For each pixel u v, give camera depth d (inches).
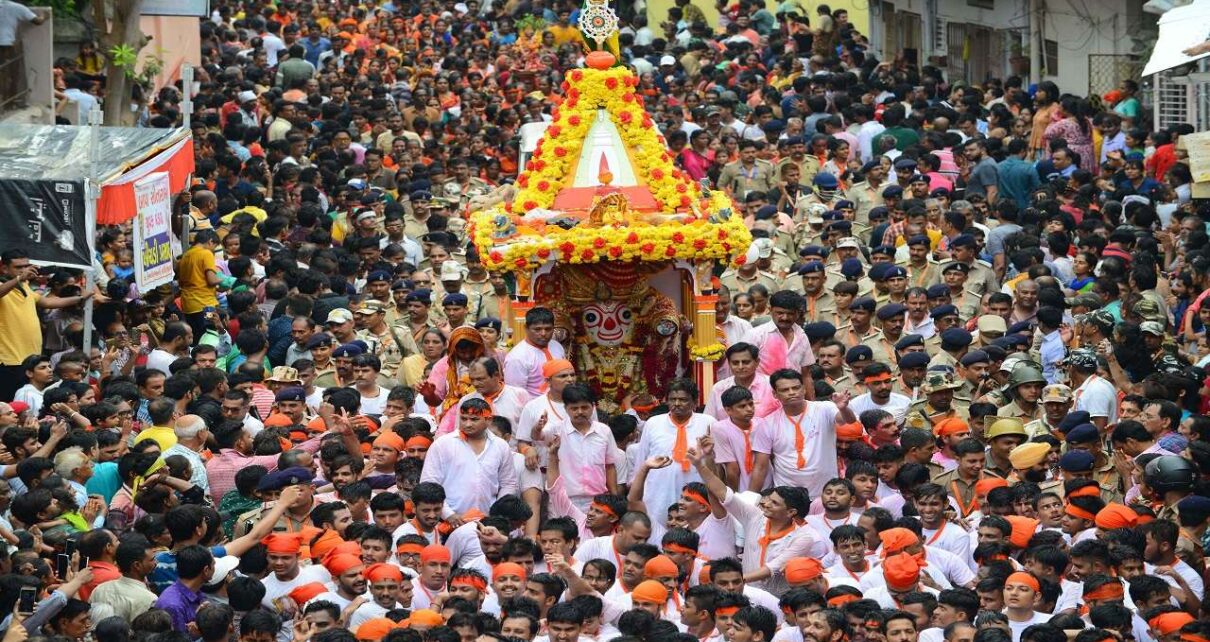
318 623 1007.6
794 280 1784.0
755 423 1286.9
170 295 1716.3
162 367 1523.1
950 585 1144.8
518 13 3735.2
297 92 2856.8
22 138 1669.5
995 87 2763.3
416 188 2117.4
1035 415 1401.3
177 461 1187.3
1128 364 1521.9
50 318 1584.6
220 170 2224.4
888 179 2276.1
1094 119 2396.7
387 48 3385.8
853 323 1604.3
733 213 1414.9
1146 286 1679.4
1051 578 1089.4
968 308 1720.0
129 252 1690.5
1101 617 1027.3
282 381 1439.5
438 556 1095.6
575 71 1464.1
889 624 997.8
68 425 1250.6
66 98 2284.7
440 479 1251.2
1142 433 1286.9
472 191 2244.1
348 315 1558.8
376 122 2596.0
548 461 1273.4
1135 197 2037.4
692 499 1194.0
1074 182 2112.5
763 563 1163.3
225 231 1941.4
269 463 1243.8
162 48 2908.5
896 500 1249.4
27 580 1008.2
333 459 1230.9
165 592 1051.9
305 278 1699.1
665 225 1400.1
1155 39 2608.3
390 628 1002.7
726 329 1477.6
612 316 1445.6
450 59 3250.5
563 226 1400.1
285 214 2010.3
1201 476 1250.6
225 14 3683.6
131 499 1193.4
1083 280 1770.4
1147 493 1248.2
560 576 1093.8
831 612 1009.5
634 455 1304.1
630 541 1136.8
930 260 1791.3
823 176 2140.7
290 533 1109.7
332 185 2279.8
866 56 3154.5
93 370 1498.5
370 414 1450.5
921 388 1395.2
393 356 1598.2
